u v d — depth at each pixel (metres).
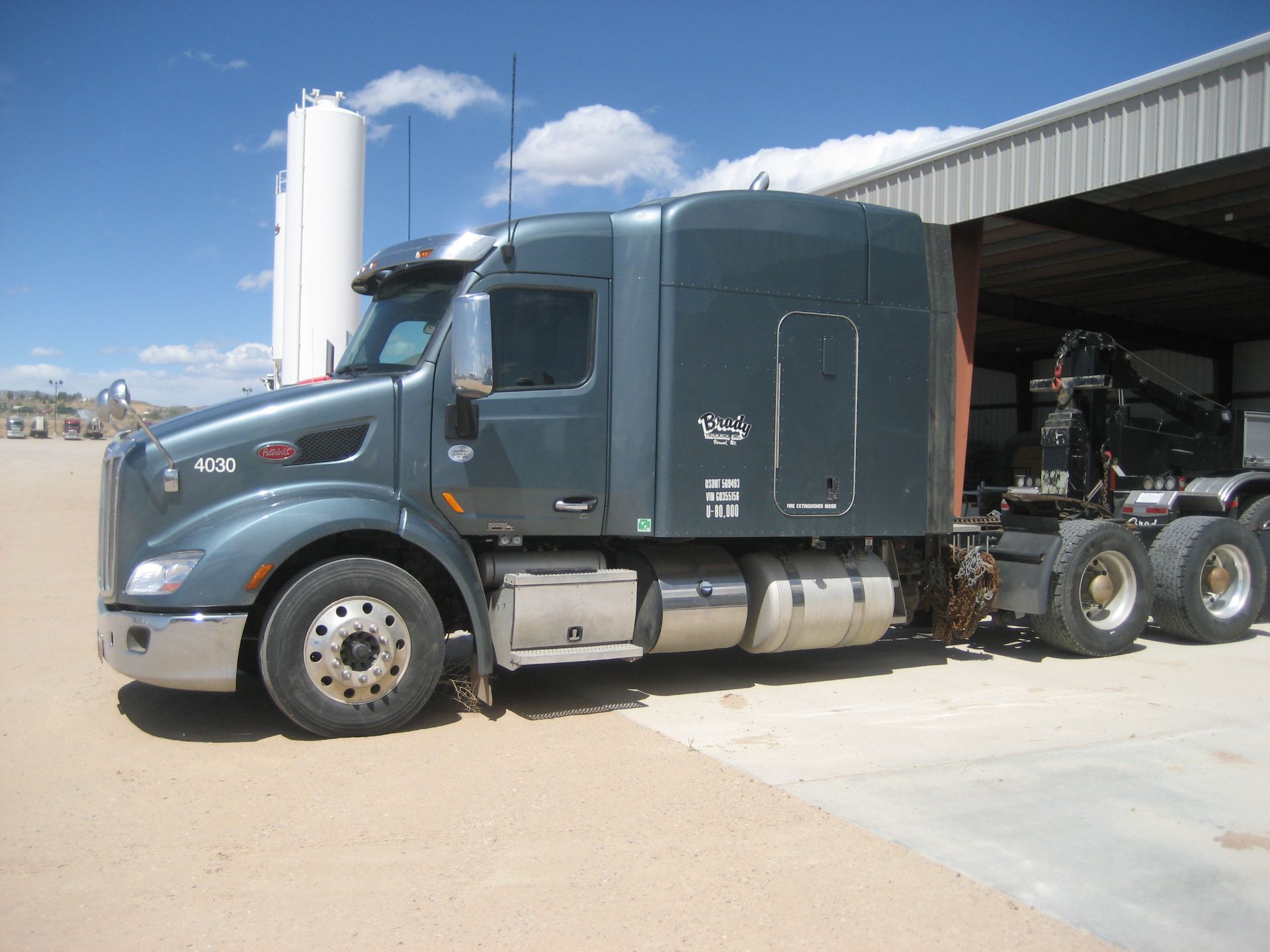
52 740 5.20
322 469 5.45
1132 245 10.48
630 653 5.91
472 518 5.75
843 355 6.61
